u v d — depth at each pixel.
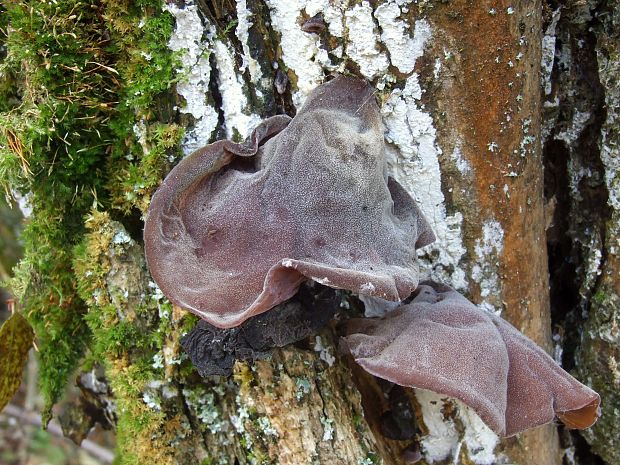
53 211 0.21
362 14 0.18
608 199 0.21
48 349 0.24
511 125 0.19
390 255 0.17
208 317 0.16
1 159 0.19
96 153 0.20
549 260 0.24
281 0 0.18
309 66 0.19
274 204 0.17
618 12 0.19
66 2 0.18
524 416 0.18
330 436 0.19
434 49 0.18
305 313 0.18
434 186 0.20
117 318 0.20
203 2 0.18
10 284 0.22
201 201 0.17
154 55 0.18
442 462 0.22
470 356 0.17
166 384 0.20
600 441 0.23
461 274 0.20
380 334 0.18
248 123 0.19
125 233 0.20
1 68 0.19
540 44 0.19
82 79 0.19
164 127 0.19
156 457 0.20
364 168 0.17
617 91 0.20
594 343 0.22
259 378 0.19
